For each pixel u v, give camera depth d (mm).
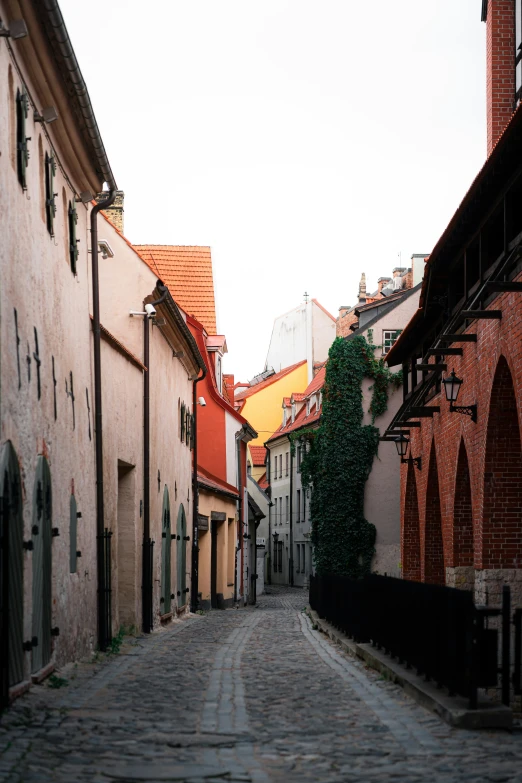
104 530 16641
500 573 16953
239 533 45750
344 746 8078
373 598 15461
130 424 19891
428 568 25031
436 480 24406
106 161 15141
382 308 46062
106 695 10773
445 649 10117
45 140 12430
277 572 73062
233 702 10422
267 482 76375
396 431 27688
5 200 9914
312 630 23422
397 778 6879
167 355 25422
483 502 16984
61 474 13117
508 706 9297
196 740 8195
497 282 13375
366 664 14633
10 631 9852
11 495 9867
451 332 19922
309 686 11961
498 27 22125
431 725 9086
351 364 40344
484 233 17172
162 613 23578
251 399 79688
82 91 12438
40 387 11648
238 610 37438
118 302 21688
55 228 12984
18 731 8227
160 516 23641
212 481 38688
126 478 20453
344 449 40031
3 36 9844
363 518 39906
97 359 16266
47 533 11938
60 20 10617
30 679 10812
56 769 6883
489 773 7027
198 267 41938
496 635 9352
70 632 13688
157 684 11891
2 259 9695
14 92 10570
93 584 15789
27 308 11008
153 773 6895
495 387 16078
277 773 7020
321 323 79062
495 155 14023
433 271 20859
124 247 21859
